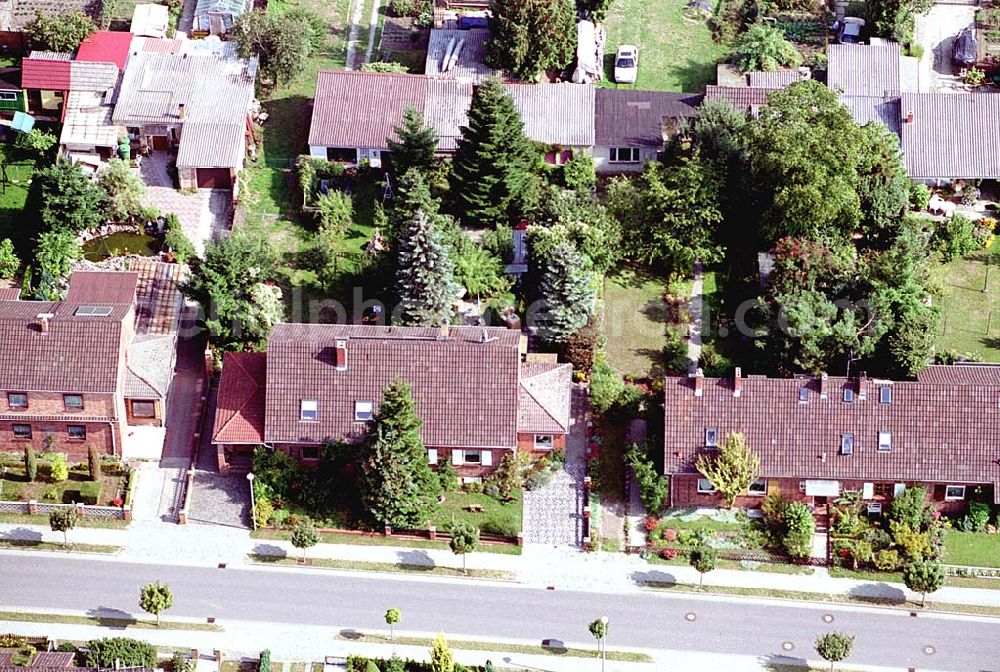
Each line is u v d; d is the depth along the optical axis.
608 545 120.19
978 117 145.75
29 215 140.25
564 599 116.44
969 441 120.50
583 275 129.25
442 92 147.38
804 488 121.00
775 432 120.88
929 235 138.12
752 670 112.12
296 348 122.62
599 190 144.75
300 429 121.75
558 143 144.88
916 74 152.75
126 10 158.00
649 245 137.38
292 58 150.25
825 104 135.25
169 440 125.12
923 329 126.31
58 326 122.06
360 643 112.69
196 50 151.00
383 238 137.50
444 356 122.31
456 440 121.38
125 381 123.62
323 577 117.31
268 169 145.38
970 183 144.12
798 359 126.69
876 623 115.69
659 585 117.75
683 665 112.25
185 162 141.50
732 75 153.25
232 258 129.00
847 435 120.62
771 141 133.38
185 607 114.56
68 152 143.62
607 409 126.06
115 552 118.06
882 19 155.38
